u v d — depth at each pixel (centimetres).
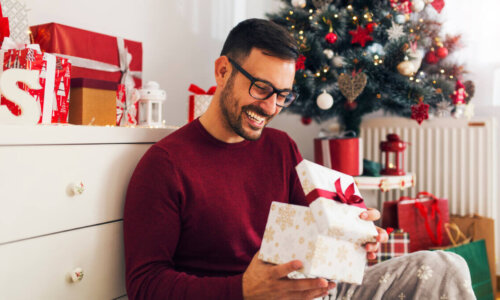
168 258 82
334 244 68
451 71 182
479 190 204
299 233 69
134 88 127
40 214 76
